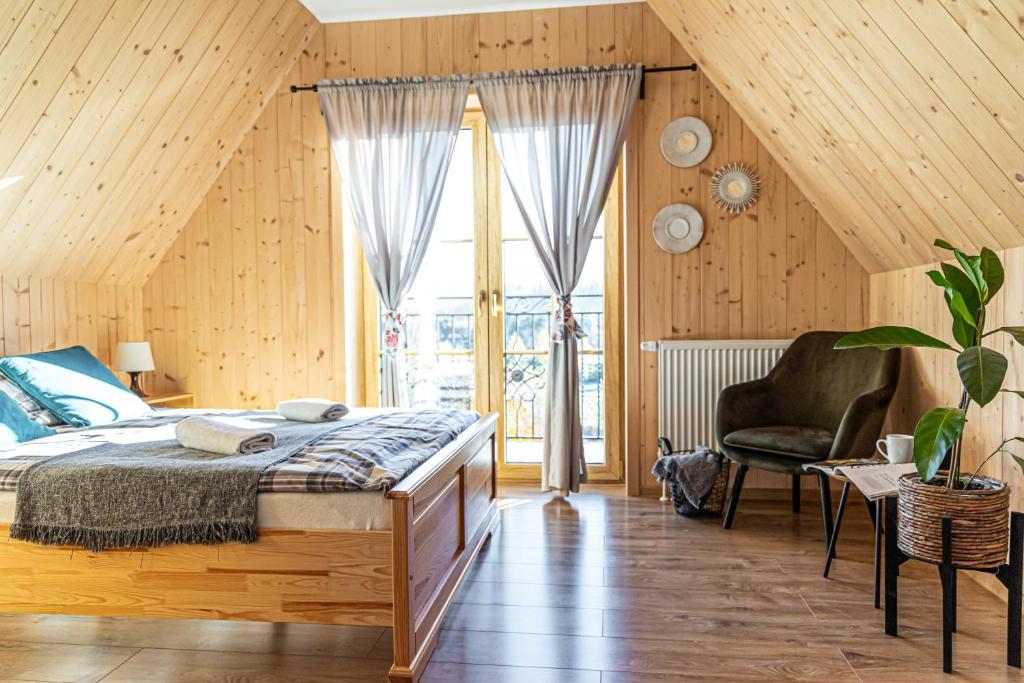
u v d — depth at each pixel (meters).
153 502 2.06
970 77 1.99
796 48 2.72
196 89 3.58
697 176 3.98
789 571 2.84
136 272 4.27
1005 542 2.06
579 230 3.99
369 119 4.11
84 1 2.66
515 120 3.99
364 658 2.16
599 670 2.07
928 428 2.04
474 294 4.46
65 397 3.12
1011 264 2.48
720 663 2.10
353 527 2.03
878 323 3.79
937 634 2.28
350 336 4.39
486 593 2.63
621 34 3.99
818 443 3.12
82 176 3.32
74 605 2.12
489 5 4.00
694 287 4.01
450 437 2.77
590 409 4.42
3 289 3.37
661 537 3.28
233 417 3.19
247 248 4.32
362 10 4.05
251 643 2.27
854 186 3.20
